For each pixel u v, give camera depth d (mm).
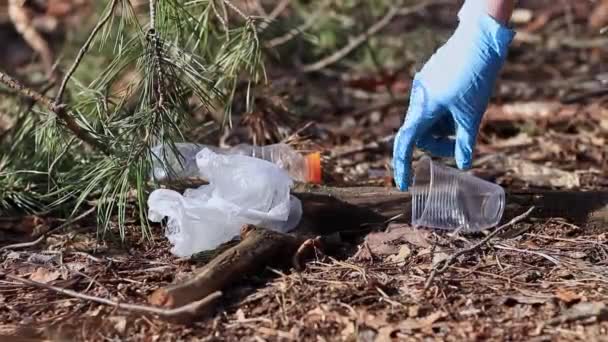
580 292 3387
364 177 4992
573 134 6051
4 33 7977
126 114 4348
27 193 4328
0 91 5180
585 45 7805
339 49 7211
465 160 3805
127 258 3834
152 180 4074
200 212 3732
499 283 3482
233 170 3877
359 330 3154
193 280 3328
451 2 7785
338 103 6668
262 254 3555
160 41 3998
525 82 7148
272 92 5312
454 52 3768
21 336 3234
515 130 6164
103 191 3900
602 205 4090
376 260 3723
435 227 3951
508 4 3770
